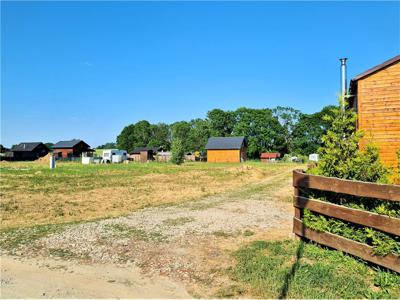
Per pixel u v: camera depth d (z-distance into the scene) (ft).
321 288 16.25
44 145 292.40
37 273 19.06
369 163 21.61
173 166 166.81
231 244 23.93
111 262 20.74
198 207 40.32
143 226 29.84
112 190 62.39
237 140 250.78
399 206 17.07
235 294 16.06
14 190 62.59
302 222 23.58
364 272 17.72
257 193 53.83
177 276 18.38
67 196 54.08
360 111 38.27
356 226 19.63
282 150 319.47
